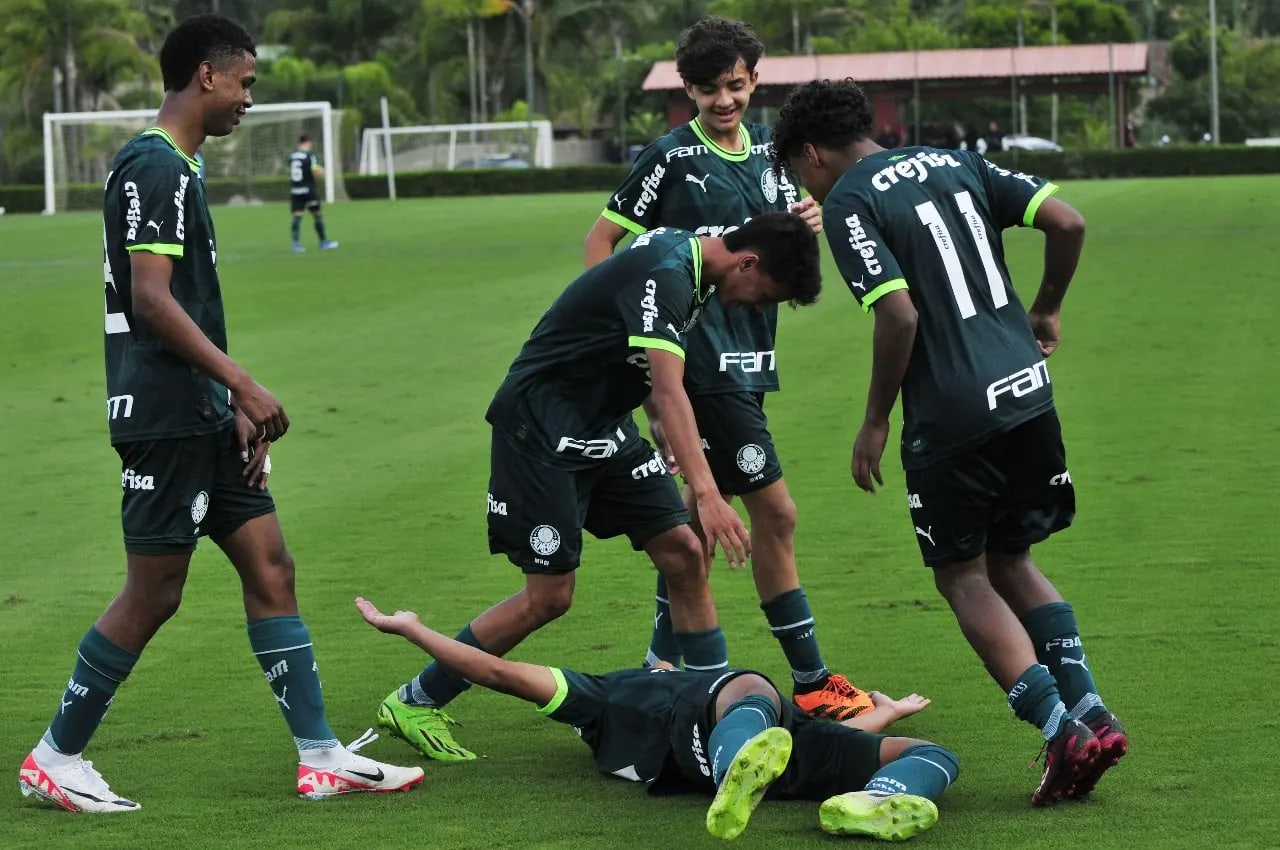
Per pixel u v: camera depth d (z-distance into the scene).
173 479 9.86
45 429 25.05
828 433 22.94
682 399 9.95
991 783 9.83
